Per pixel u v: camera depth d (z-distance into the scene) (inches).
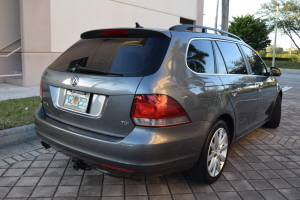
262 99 166.6
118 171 94.7
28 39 304.5
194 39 118.8
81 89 102.3
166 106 93.6
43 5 309.0
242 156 157.4
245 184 124.9
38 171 130.8
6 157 144.7
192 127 102.5
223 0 375.9
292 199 114.1
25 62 307.0
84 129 103.1
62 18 328.8
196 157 108.0
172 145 95.8
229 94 124.8
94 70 102.2
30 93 277.0
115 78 95.8
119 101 93.6
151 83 92.7
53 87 116.7
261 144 178.1
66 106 109.7
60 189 116.0
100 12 370.3
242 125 144.4
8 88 304.7
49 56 323.6
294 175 135.4
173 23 502.6
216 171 124.3
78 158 103.5
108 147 93.7
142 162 91.4
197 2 561.9
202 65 117.2
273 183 126.7
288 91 454.9
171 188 119.0
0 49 336.2
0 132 156.3
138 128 92.0
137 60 99.1
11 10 339.6
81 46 122.0
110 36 116.2
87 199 109.5
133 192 115.1
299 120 245.0
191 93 102.7
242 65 151.6
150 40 105.1
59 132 107.3
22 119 181.8
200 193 115.9
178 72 102.0
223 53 136.1
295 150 168.9
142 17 436.5
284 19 1391.5
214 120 113.7
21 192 112.8
